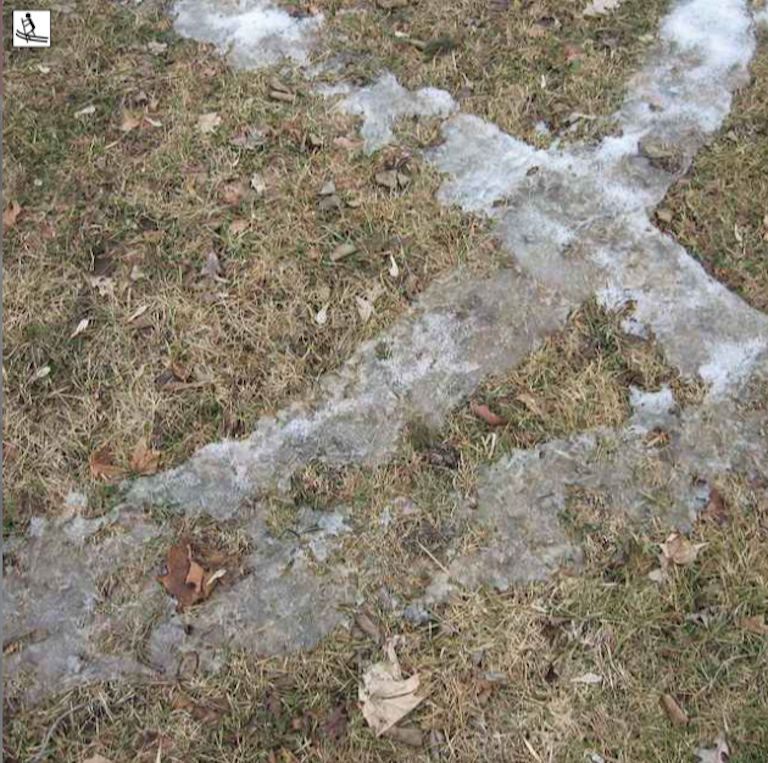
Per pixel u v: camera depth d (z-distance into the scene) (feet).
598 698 6.91
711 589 7.39
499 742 6.73
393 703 6.89
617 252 9.60
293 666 7.09
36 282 9.34
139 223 9.88
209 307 9.18
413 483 8.02
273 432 8.39
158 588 7.50
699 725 6.79
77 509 7.92
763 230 9.76
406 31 11.95
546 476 8.04
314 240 9.71
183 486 8.06
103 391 8.62
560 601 7.36
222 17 12.14
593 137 10.70
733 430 8.31
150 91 11.19
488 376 8.70
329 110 11.00
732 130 10.74
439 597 7.41
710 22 12.05
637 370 8.71
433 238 9.72
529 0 12.39
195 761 6.69
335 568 7.58
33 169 10.35
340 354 8.87
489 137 10.73
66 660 7.14
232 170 10.34
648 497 7.91
